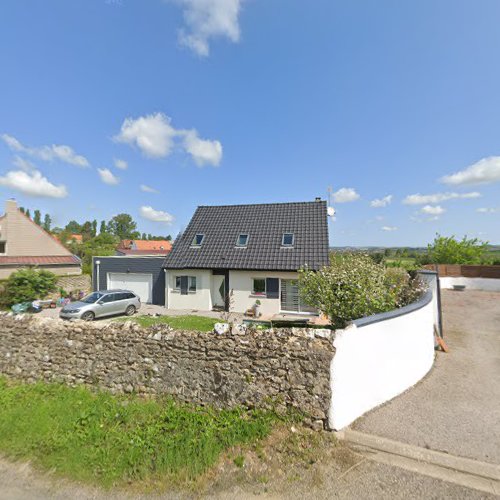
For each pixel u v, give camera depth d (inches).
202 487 135.6
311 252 625.0
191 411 196.7
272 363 187.6
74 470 147.2
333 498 127.1
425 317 252.7
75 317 534.6
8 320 276.8
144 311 666.8
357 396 181.3
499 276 753.6
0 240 1090.1
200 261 677.3
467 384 224.4
